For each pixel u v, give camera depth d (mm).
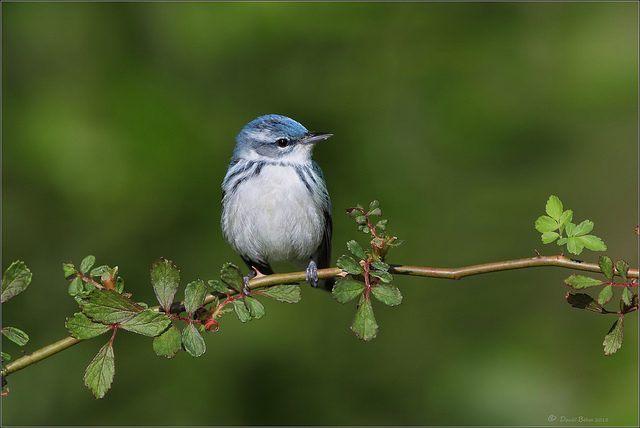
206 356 12656
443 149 13812
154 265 5746
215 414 12211
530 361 12695
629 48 14109
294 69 14070
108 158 12602
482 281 13656
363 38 14219
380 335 13195
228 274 5898
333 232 13438
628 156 14250
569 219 6156
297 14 13500
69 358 12414
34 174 12500
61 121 12648
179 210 12984
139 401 12242
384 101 13969
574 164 14281
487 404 12312
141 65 13570
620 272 5785
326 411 12406
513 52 14266
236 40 13531
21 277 6062
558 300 13414
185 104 13297
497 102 13844
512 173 14086
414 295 13531
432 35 14289
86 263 6324
